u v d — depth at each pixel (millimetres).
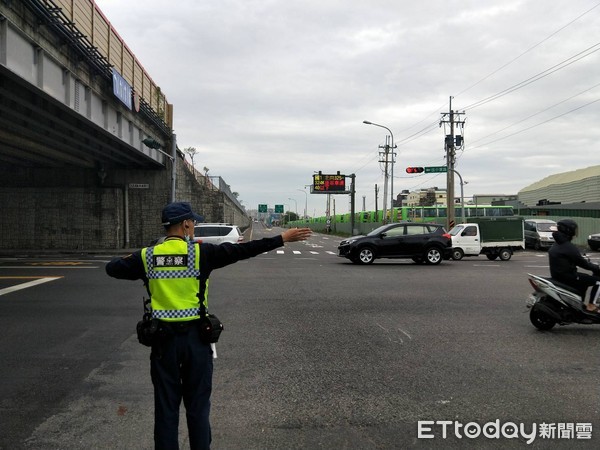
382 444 4016
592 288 7852
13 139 20922
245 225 108250
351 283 14078
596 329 8148
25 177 32156
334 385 5395
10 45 12492
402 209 56000
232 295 11734
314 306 10234
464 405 4836
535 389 5277
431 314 9391
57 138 23031
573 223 7980
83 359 6395
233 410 4699
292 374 5770
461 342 7266
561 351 6785
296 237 3498
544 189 81688
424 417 4551
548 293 7863
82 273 16281
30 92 15586
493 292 12281
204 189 41344
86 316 9117
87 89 18234
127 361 6316
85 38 16266
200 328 3256
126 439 4082
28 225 31875
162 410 3188
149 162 31125
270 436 4148
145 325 3223
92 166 31734
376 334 7754
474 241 24469
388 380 5559
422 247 20922
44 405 4828
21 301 10695
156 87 29766
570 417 4570
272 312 9562
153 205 33000
